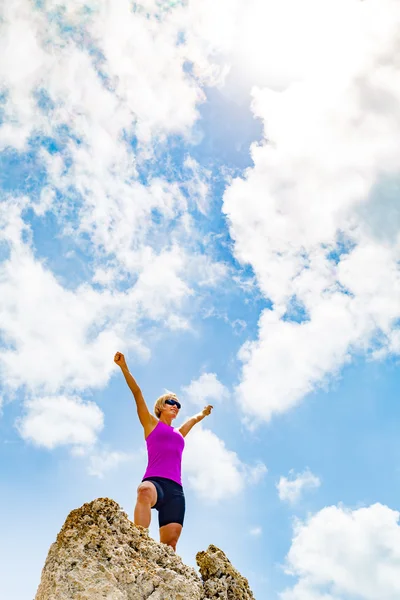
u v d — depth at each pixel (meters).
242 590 6.70
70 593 5.73
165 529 7.49
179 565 6.48
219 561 6.80
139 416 8.39
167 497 7.64
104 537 6.18
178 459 8.09
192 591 6.23
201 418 9.45
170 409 8.91
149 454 8.10
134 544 6.38
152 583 6.07
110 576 5.88
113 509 6.44
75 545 6.08
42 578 6.30
